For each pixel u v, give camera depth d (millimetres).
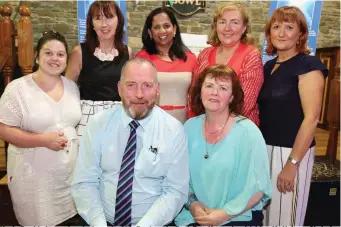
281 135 1756
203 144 1580
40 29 5512
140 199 1466
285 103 1724
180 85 2162
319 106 1650
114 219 1462
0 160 2941
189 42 3807
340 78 2988
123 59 2006
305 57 1708
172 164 1473
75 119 1789
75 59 1990
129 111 1440
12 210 2287
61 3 5477
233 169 1525
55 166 1713
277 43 1745
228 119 1585
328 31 6266
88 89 1986
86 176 1489
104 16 1898
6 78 2600
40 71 1728
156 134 1480
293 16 1688
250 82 1781
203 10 5535
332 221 2422
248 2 5684
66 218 1812
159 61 2182
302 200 1804
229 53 1917
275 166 1787
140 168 1452
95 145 1488
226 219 1501
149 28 2186
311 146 1781
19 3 5258
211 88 1510
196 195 1595
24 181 1706
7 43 2549
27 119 1651
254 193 1515
